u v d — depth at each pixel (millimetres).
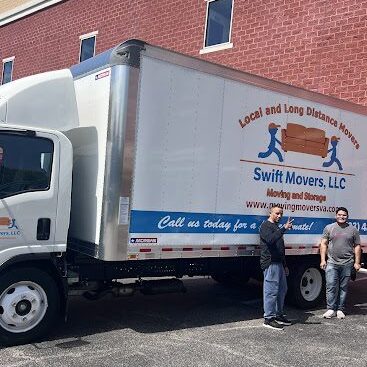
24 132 5883
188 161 6641
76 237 6547
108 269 6652
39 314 5980
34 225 5922
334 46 12766
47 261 6082
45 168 6043
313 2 13281
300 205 7961
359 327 7344
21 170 5879
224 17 15445
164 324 7059
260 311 8062
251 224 7355
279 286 7207
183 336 6500
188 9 16406
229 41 15141
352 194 8766
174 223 6547
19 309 5824
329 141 8352
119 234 6070
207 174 6840
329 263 8000
